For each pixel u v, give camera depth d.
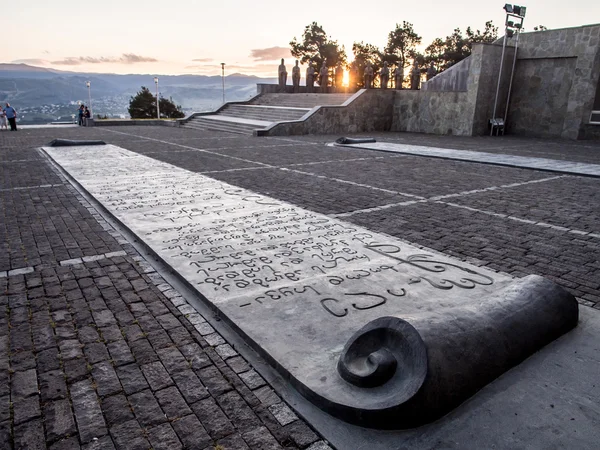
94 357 3.43
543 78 23.70
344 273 4.93
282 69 34.59
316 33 52.19
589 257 5.77
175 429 2.69
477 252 5.92
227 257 5.38
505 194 9.58
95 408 2.86
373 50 52.03
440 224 7.21
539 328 3.52
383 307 4.14
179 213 7.42
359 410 2.71
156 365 3.34
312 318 3.92
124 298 4.44
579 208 8.38
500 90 24.58
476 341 3.08
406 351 2.91
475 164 14.02
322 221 7.04
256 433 2.68
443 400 2.75
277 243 5.92
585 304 4.41
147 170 11.86
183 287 4.70
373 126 27.23
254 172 11.89
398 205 8.46
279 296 4.34
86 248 5.89
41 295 4.50
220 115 31.50
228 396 3.01
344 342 3.55
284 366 3.21
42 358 3.41
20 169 12.16
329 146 18.56
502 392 3.01
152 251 5.64
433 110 25.84
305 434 2.68
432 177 11.55
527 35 23.86
